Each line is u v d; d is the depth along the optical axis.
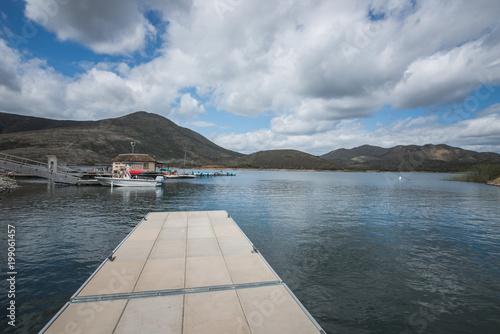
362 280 9.89
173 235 11.01
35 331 6.50
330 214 23.34
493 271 10.82
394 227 18.45
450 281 9.88
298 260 11.81
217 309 5.57
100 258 11.27
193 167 197.00
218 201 31.25
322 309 7.94
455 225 19.28
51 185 41.97
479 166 81.88
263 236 15.66
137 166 61.94
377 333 6.88
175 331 4.77
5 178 40.09
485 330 7.02
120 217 19.80
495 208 27.83
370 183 74.75
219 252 8.99
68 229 15.96
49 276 9.49
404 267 11.16
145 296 6.03
